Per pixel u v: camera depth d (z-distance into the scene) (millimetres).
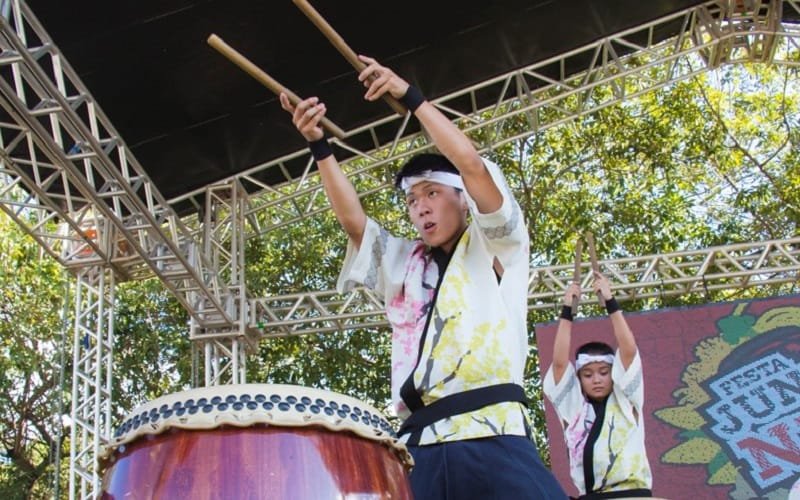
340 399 1450
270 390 1393
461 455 1778
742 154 11016
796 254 7910
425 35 6906
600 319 7098
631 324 7074
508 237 1900
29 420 11969
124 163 6223
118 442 1414
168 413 1387
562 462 6523
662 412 6820
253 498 1298
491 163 1938
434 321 1880
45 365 11211
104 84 6316
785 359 6781
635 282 8023
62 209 7129
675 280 7938
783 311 6910
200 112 6863
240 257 8031
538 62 7738
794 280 7910
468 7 6707
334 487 1347
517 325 1896
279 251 10953
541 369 6965
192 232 8039
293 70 6766
